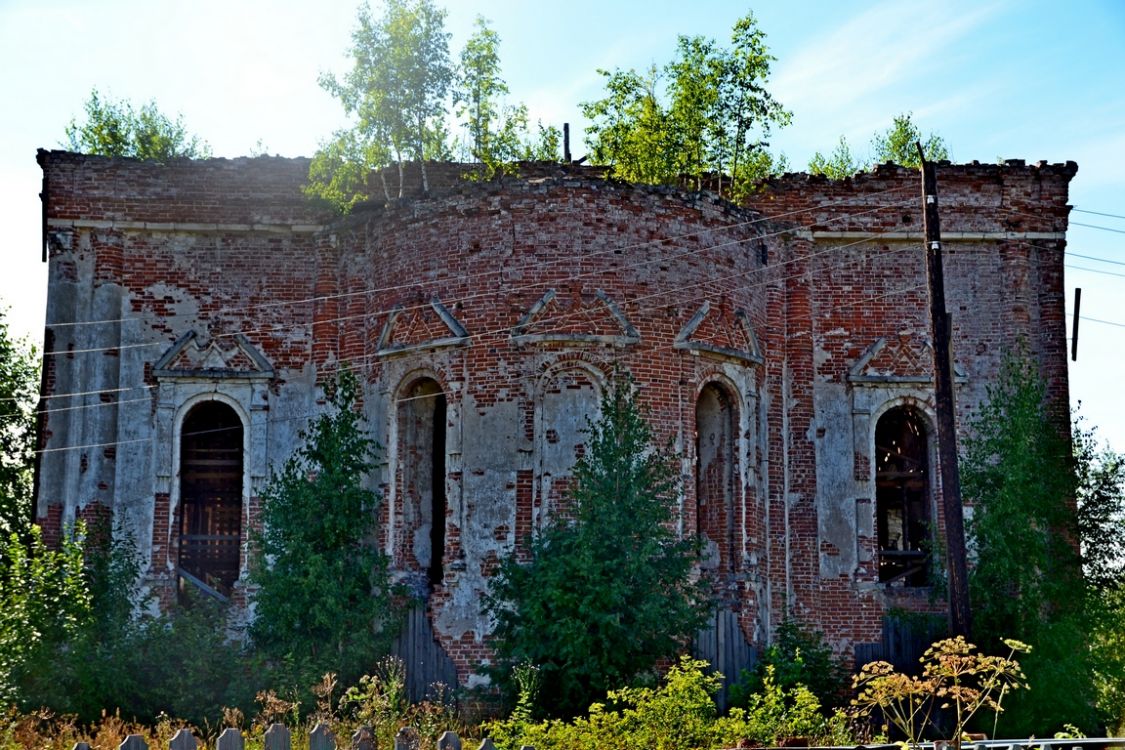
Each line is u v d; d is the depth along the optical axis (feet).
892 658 92.27
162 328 94.43
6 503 124.06
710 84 106.01
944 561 90.89
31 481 127.24
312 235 95.66
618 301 84.94
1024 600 86.48
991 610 87.45
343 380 90.68
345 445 88.99
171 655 83.41
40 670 76.84
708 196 89.51
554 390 84.07
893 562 98.99
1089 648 86.28
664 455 83.87
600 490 80.18
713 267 89.15
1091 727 85.30
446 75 107.04
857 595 93.15
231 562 94.17
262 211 95.45
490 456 83.82
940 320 75.87
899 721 62.13
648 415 84.02
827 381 96.27
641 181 105.09
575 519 81.92
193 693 82.38
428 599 84.38
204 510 94.94
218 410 95.40
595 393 84.02
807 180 98.37
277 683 82.58
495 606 81.41
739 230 91.66
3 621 76.64
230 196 95.61
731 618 86.63
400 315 88.63
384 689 77.10
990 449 90.12
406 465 88.33
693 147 106.42
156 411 92.94
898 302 97.66
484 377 84.79
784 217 97.71
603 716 63.31
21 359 128.06
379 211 91.20
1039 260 99.09
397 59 105.50
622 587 77.66
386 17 106.93
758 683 84.12
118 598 88.28
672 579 79.92
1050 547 89.81
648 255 86.43
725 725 64.54
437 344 85.97
